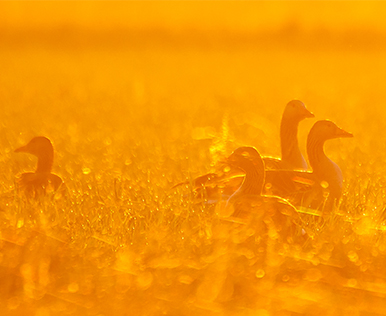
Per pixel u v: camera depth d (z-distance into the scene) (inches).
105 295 372.2
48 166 561.3
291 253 426.3
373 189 556.4
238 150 481.4
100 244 442.6
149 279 390.6
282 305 363.3
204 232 448.1
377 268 418.6
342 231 466.0
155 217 484.1
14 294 378.3
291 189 517.0
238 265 410.3
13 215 481.4
